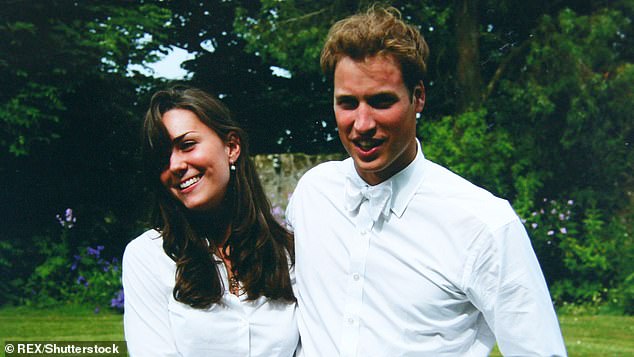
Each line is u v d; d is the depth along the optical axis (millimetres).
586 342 6375
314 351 2262
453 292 2072
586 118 9930
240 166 2475
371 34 1965
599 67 10352
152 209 2432
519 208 9109
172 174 2352
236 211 2453
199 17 14383
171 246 2377
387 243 2129
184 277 2348
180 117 2354
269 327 2395
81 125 10617
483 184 9477
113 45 10195
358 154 2037
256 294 2396
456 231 2061
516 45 11977
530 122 10469
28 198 10211
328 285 2219
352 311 2158
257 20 11320
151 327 2398
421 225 2105
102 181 10688
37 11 10039
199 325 2357
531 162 9883
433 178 2127
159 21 11273
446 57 11516
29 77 9758
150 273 2408
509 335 2039
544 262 8883
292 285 2453
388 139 2008
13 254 9164
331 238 2229
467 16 10953
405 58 1978
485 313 2072
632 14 10539
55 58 9867
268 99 14266
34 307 8555
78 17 10727
